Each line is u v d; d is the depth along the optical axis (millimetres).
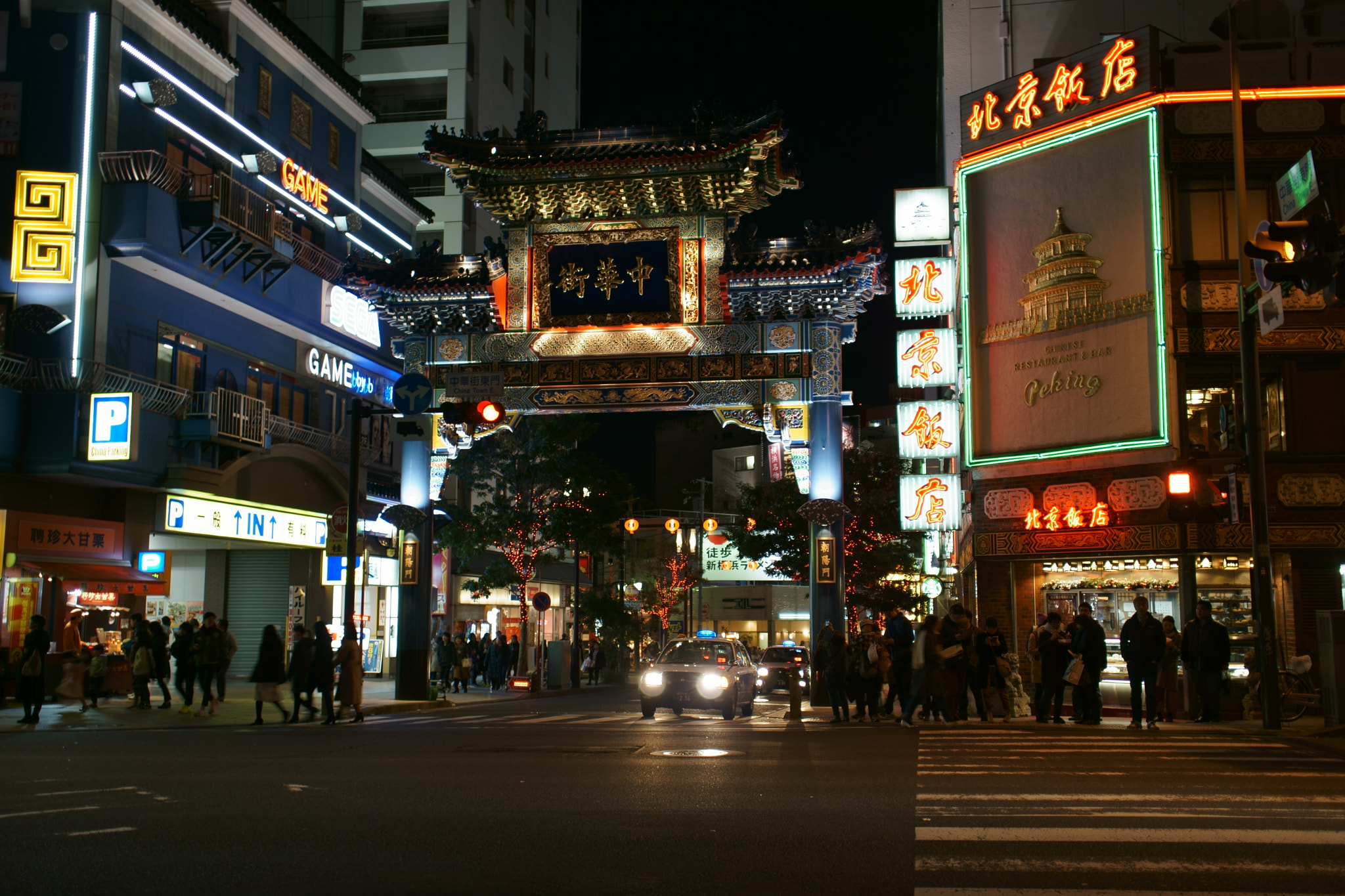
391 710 25906
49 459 25766
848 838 8500
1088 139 25641
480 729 19312
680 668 23828
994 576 26406
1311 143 24219
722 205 27094
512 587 40812
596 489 40656
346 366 37781
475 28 59875
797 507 46750
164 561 28641
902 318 29031
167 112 29250
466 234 58500
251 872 7391
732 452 82125
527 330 27750
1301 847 8133
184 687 23766
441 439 28312
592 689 44062
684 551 70250
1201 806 9969
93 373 26047
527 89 68188
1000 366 26656
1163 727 19094
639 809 9789
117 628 27906
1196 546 23688
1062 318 25656
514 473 39406
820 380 26797
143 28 28531
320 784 11453
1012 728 19062
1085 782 11547
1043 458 25562
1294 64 24547
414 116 58344
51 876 7293
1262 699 18578
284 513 33875
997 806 9961
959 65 32125
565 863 7648
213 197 28328
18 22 27047
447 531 39031
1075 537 25094
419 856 7879
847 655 22984
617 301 27453
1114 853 7941
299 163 35875
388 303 28484
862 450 49906
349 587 23609
